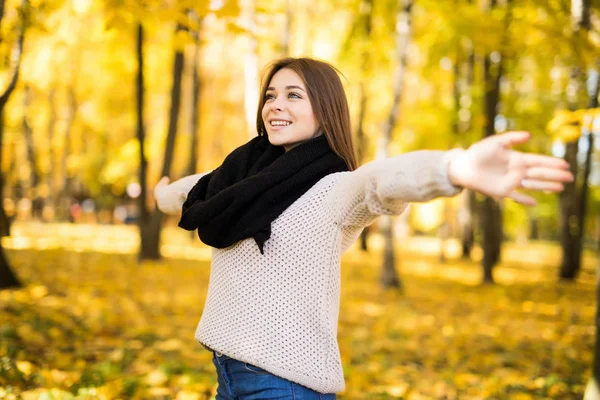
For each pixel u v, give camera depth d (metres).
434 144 13.95
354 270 14.10
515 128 12.51
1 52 4.87
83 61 15.55
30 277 7.90
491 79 11.22
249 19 8.26
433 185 1.29
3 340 4.31
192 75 18.66
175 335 5.44
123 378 3.84
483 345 6.23
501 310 9.18
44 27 4.94
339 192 1.63
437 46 11.91
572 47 5.93
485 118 11.36
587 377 4.91
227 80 20.77
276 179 1.66
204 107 21.30
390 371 4.77
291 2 15.42
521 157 1.20
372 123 19.25
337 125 1.83
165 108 20.78
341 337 6.16
